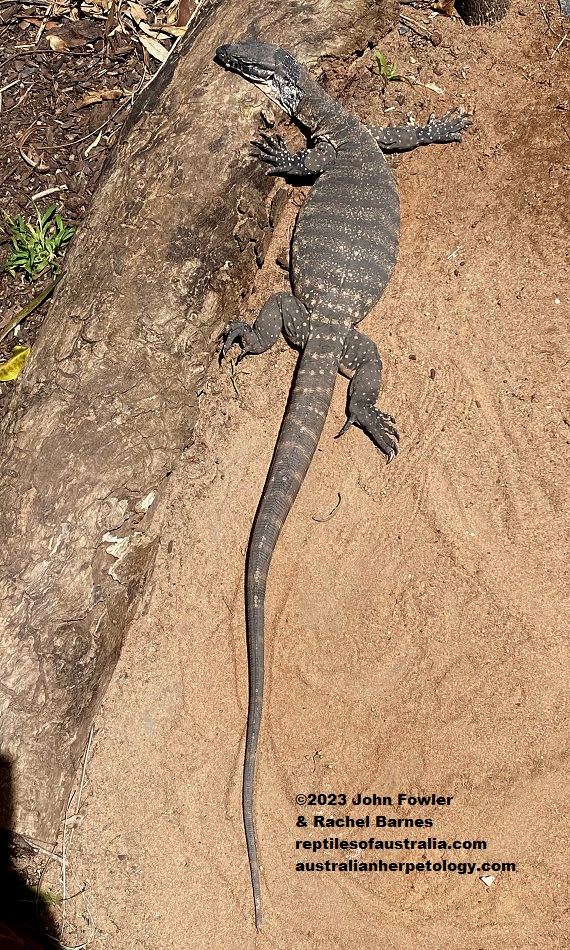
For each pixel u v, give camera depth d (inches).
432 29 97.7
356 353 90.8
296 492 88.7
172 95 90.2
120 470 87.2
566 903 84.4
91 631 86.3
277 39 92.2
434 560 89.6
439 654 88.3
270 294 94.7
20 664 84.0
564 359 91.9
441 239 94.6
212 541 91.1
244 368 93.5
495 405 91.6
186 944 84.9
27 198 95.4
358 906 84.8
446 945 84.1
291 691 88.4
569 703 87.0
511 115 95.9
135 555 88.7
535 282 93.3
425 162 96.0
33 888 85.2
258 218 92.7
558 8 96.7
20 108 97.0
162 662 89.4
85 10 98.5
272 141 91.5
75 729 86.2
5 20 98.7
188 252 89.4
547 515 89.7
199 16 93.1
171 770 87.5
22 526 85.3
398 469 91.2
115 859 86.3
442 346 92.8
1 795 83.7
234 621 89.6
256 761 87.1
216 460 92.4
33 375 88.6
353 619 89.1
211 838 86.2
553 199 94.3
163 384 89.1
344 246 90.7
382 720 87.5
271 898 85.3
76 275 89.4
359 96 97.0
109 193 89.9
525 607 88.4
